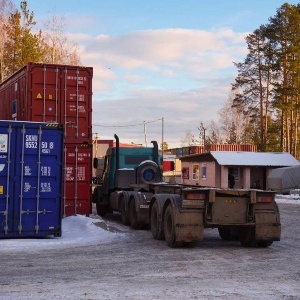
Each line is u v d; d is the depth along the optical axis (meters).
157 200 14.26
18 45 50.88
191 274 9.38
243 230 13.52
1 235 14.09
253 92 63.16
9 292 7.75
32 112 18.52
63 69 18.98
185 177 57.84
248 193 12.85
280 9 60.59
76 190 19.02
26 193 14.38
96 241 14.12
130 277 9.05
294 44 59.09
